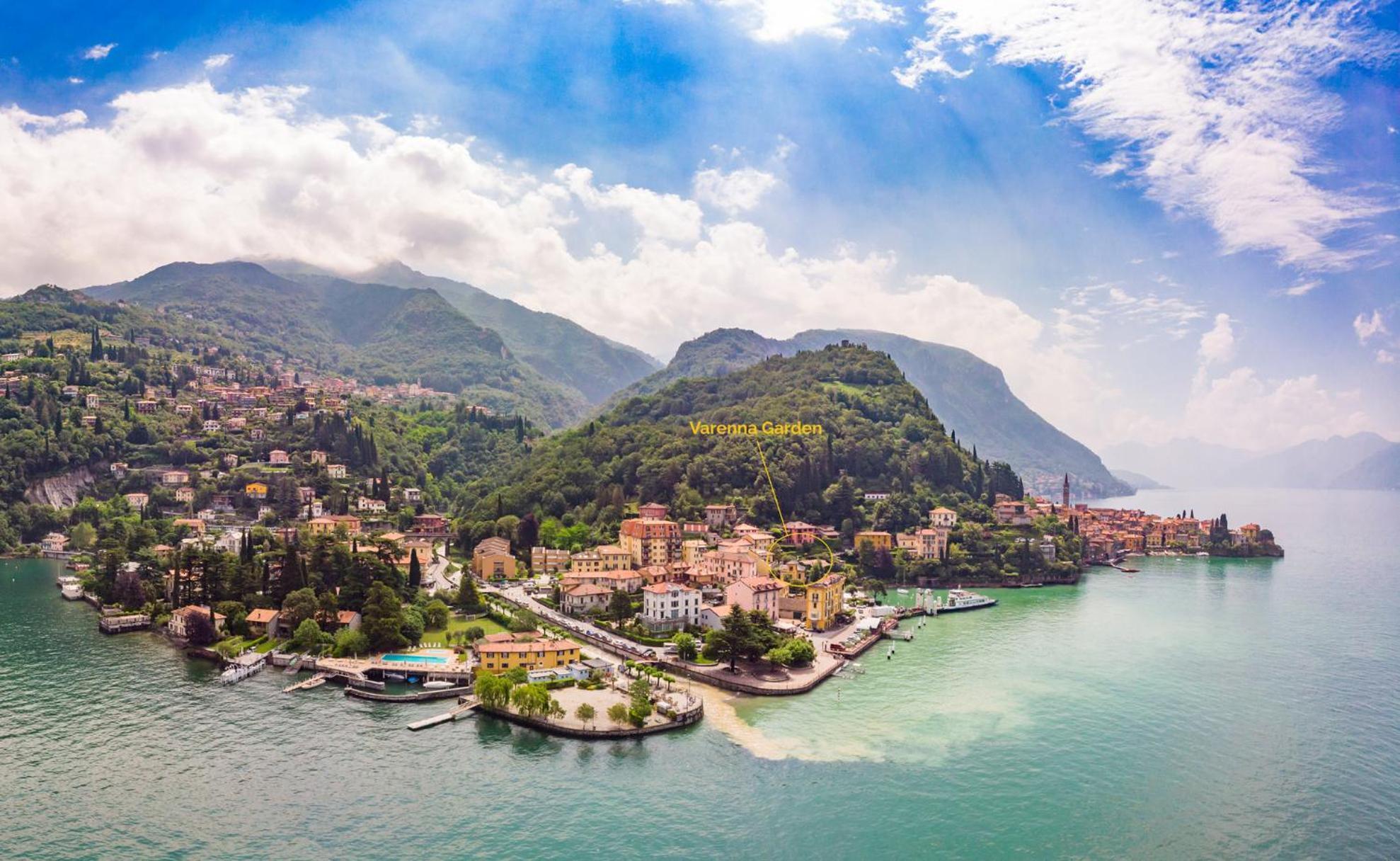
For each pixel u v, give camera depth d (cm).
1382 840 14012
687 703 19250
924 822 14312
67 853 12912
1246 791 15612
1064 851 13525
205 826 13762
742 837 13762
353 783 15350
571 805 14675
